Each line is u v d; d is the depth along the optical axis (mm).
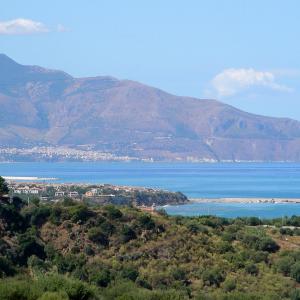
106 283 184625
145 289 170875
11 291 141750
